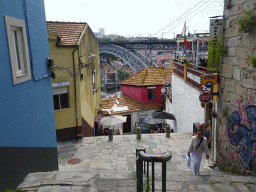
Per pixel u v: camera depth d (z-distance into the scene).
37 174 4.66
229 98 6.79
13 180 4.51
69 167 8.45
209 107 9.83
